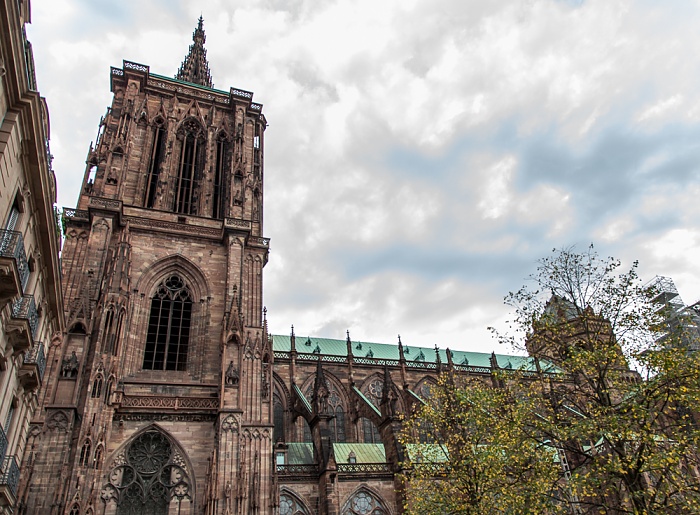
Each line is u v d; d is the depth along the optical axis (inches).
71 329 2252.7
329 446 2876.5
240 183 3142.2
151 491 2143.2
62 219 2635.3
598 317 1644.9
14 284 1126.4
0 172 1120.2
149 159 3144.7
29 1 1159.6
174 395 2359.7
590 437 1494.8
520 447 1624.0
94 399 2126.0
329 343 4594.0
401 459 2888.8
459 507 1833.2
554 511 1530.5
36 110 1216.8
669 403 1476.4
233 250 2822.3
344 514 2768.2
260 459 2295.8
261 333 2664.9
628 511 1355.8
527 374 1841.8
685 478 1357.0
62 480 1916.8
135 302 2568.9
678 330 1565.0
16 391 1524.4
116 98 3284.9
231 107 3565.5
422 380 4252.0
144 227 2773.1
